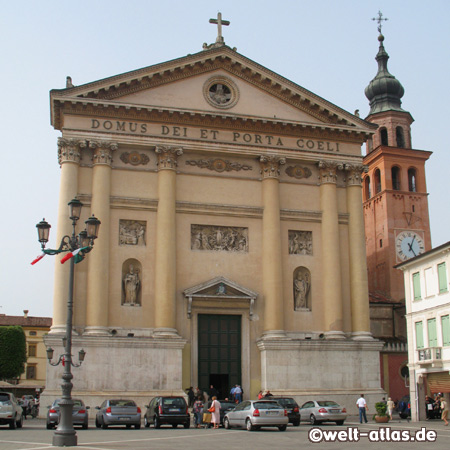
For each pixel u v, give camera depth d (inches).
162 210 1804.9
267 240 1876.2
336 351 1825.8
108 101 1811.0
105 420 1348.4
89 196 1784.0
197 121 1887.3
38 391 2652.6
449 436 1163.9
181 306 1784.0
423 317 1878.7
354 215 1969.7
